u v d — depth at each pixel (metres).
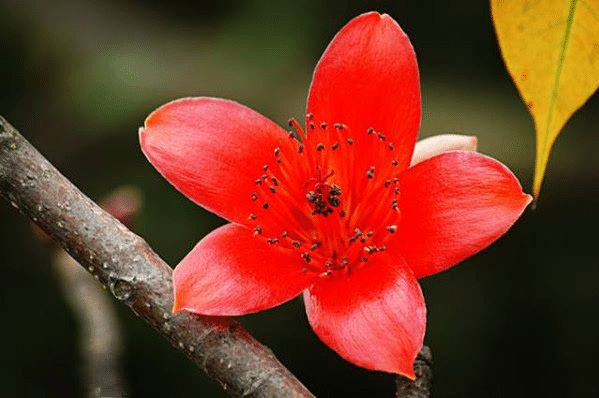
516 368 1.53
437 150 0.78
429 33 2.00
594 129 1.77
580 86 0.69
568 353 1.54
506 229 0.74
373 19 0.77
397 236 0.75
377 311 0.73
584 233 1.64
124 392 0.83
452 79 1.96
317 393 1.53
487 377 1.51
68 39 1.78
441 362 1.52
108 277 0.71
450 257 0.74
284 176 0.77
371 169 0.76
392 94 0.77
